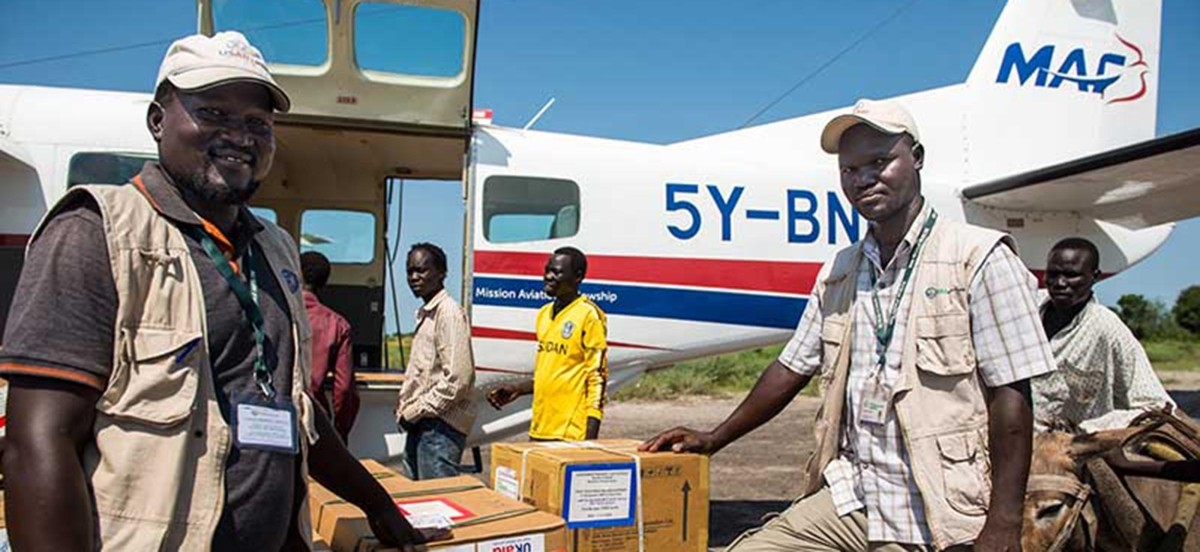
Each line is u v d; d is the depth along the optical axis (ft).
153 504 4.28
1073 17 25.40
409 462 13.58
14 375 4.10
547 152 18.56
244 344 4.77
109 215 4.37
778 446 29.37
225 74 4.66
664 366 19.92
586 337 13.17
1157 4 26.30
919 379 6.75
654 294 19.08
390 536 6.45
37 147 15.56
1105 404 11.04
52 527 3.97
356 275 20.76
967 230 6.87
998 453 6.50
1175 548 9.55
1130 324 108.99
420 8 14.56
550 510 8.23
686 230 19.42
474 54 15.39
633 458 8.55
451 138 16.72
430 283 13.24
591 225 18.57
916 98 24.17
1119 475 9.46
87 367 4.18
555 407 13.32
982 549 6.40
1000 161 24.63
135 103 16.31
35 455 4.01
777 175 20.54
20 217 15.43
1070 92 25.35
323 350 12.98
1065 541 8.52
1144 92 26.16
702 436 8.91
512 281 17.74
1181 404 36.65
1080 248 10.79
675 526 8.74
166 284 4.49
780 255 20.26
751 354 58.08
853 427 7.32
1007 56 24.79
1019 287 6.48
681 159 19.84
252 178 4.91
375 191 20.76
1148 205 22.53
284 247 5.50
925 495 6.60
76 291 4.20
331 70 15.20
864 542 7.30
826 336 7.63
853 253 7.66
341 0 14.29
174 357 4.42
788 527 7.79
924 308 6.78
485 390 17.81
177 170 4.78
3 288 12.91
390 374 17.61
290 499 4.99
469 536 6.77
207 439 4.50
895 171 6.88
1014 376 6.40
